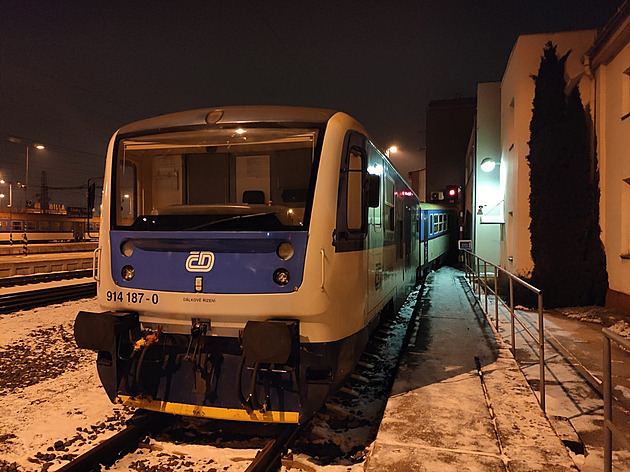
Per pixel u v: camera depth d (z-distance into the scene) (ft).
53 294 42.80
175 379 14.12
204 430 14.99
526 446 12.50
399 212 28.58
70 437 14.46
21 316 34.71
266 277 13.00
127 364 14.38
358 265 15.20
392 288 25.07
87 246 111.14
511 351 22.95
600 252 34.35
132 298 14.15
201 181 15.03
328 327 13.26
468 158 82.38
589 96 35.91
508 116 44.50
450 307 35.58
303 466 12.66
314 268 12.98
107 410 16.58
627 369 20.45
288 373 13.34
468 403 15.64
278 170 14.25
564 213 35.53
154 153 15.26
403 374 18.83
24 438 14.38
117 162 15.12
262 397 13.38
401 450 12.31
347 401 18.13
